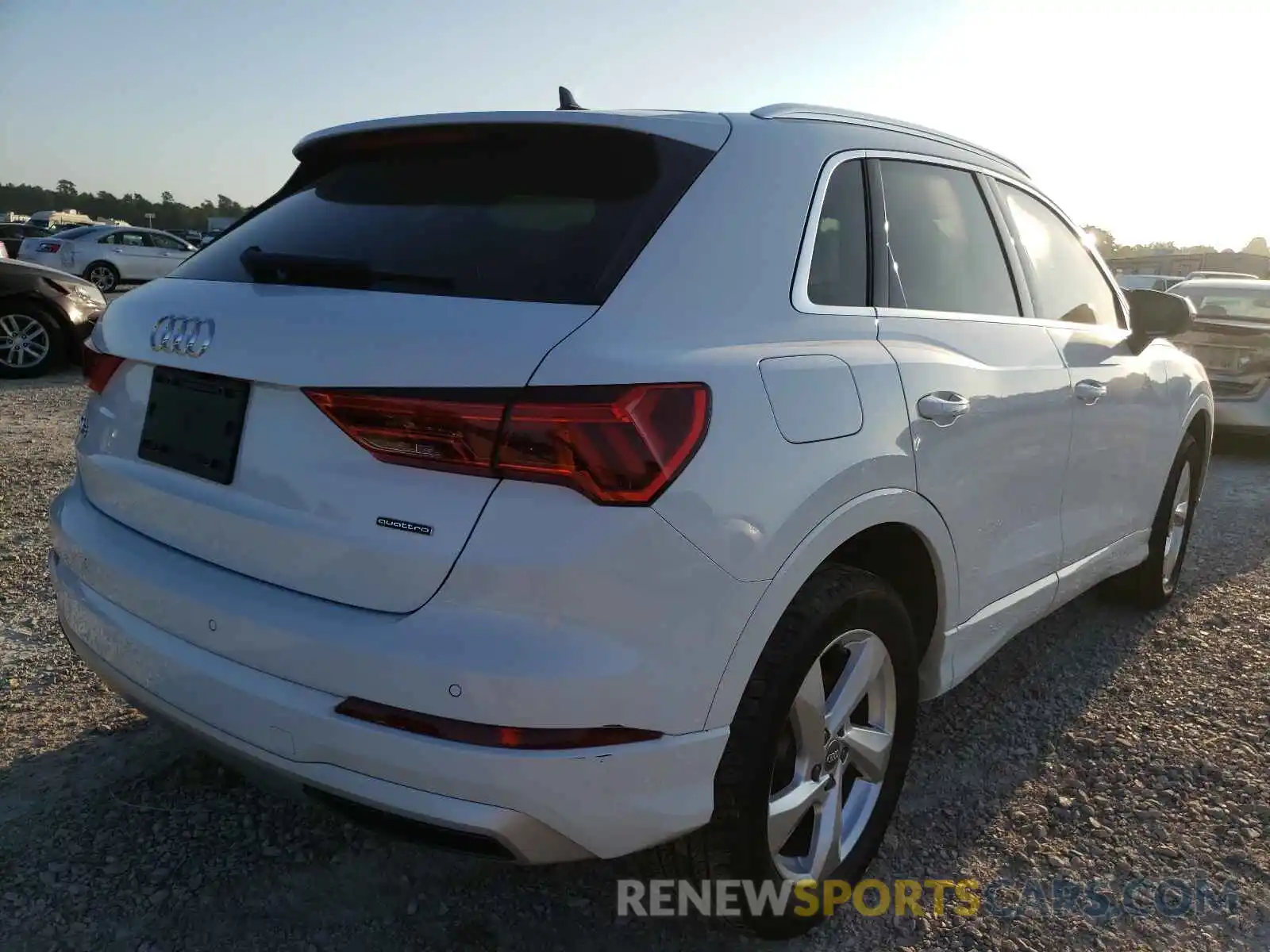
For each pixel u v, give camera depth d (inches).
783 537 76.1
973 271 114.3
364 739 68.9
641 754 70.3
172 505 81.8
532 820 68.3
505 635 66.2
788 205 88.7
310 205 94.2
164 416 84.3
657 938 90.6
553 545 65.5
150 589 80.5
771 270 84.6
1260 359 309.7
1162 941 91.7
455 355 67.3
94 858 96.8
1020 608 119.9
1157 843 106.1
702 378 71.9
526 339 68.0
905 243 103.2
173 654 78.7
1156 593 169.9
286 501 73.4
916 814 110.7
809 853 89.4
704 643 71.8
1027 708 136.3
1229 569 199.5
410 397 66.7
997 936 92.0
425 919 91.8
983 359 106.0
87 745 116.5
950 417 96.3
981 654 113.3
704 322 76.8
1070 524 128.5
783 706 78.4
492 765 66.4
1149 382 145.6
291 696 71.9
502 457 65.5
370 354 69.2
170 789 109.0
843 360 86.0
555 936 90.3
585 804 68.9
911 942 91.0
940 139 116.7
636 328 71.7
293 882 95.7
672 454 68.6
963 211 115.3
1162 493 160.1
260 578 75.7
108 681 88.1
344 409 69.1
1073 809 112.0
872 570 101.7
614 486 66.4
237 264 88.0
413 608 68.2
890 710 94.7
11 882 92.6
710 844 78.9
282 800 108.3
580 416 65.6
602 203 80.9
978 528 104.9
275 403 73.9
